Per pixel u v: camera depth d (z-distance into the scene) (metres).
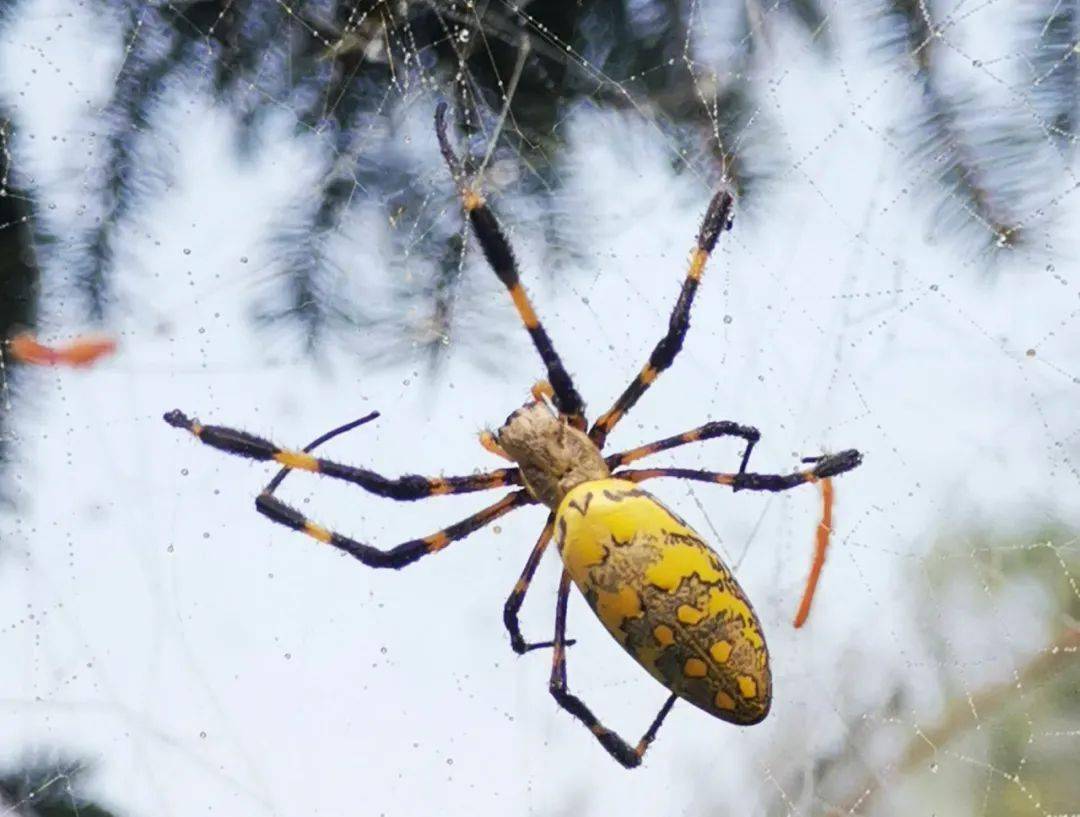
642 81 0.17
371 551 0.18
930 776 0.21
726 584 0.16
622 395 0.18
